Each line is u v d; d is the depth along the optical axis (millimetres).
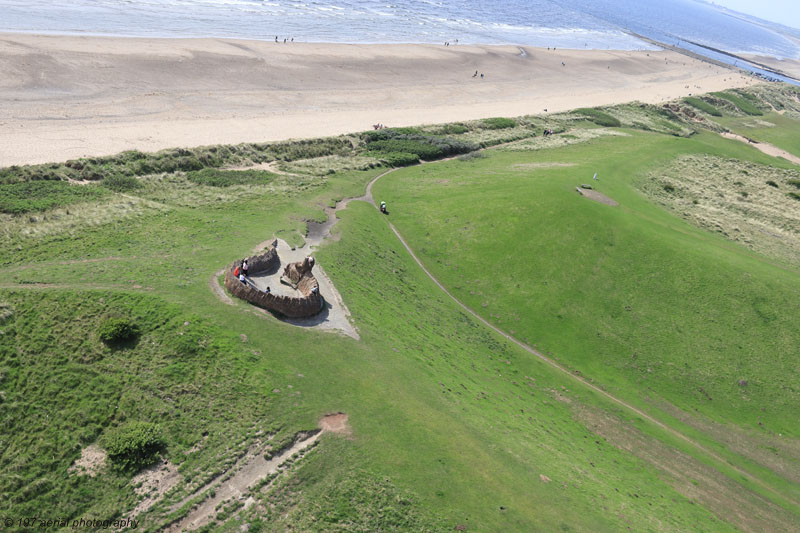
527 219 71438
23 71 100938
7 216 54031
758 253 74375
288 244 56781
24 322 36219
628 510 33750
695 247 66312
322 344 40656
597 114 150250
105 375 33719
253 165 86500
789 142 161250
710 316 57062
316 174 85938
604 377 51812
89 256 47406
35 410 31141
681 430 46562
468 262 66062
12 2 141375
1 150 73188
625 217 71812
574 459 38500
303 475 29984
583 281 61875
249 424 32344
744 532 36188
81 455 29453
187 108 106688
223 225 58844
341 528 27578
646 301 59312
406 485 30453
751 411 48688
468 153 108875
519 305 59750
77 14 144500
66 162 71250
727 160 123250
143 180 71500
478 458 33719
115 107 98688
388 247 65500
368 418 34531
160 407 32438
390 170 94438
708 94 193750
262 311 42344
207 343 37031
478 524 29062
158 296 40906
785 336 54562
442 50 193000
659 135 136875
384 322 47438
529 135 127312
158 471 29344
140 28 144625
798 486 42156
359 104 132125
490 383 45906
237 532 26875
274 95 124625
